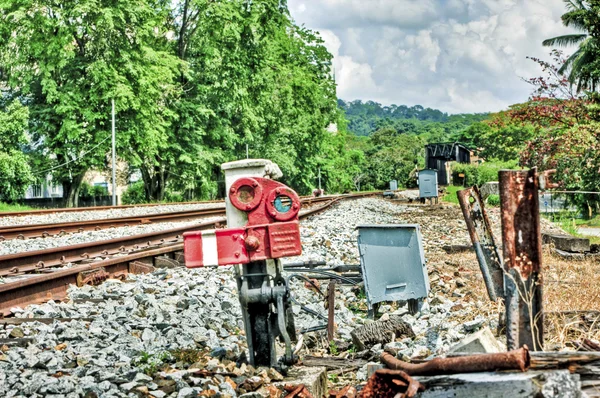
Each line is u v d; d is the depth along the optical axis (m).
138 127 43.66
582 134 20.80
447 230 19.09
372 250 7.66
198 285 9.34
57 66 41.22
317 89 62.31
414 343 6.02
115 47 41.94
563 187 21.06
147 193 50.62
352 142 173.50
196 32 48.00
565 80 22.73
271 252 4.99
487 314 7.03
